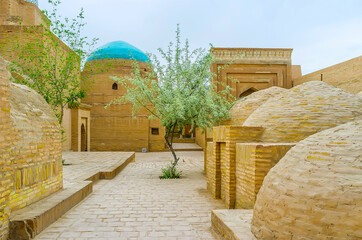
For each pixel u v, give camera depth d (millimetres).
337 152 2338
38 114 4648
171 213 4938
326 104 4930
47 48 10727
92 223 4297
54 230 3908
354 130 2502
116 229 4043
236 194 5117
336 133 2600
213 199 6035
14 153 3658
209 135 10367
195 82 9180
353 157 2215
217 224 3684
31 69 10734
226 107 9008
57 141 5305
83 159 12617
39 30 12617
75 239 3604
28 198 4207
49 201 4516
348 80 12008
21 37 12594
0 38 12570
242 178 4770
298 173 2486
